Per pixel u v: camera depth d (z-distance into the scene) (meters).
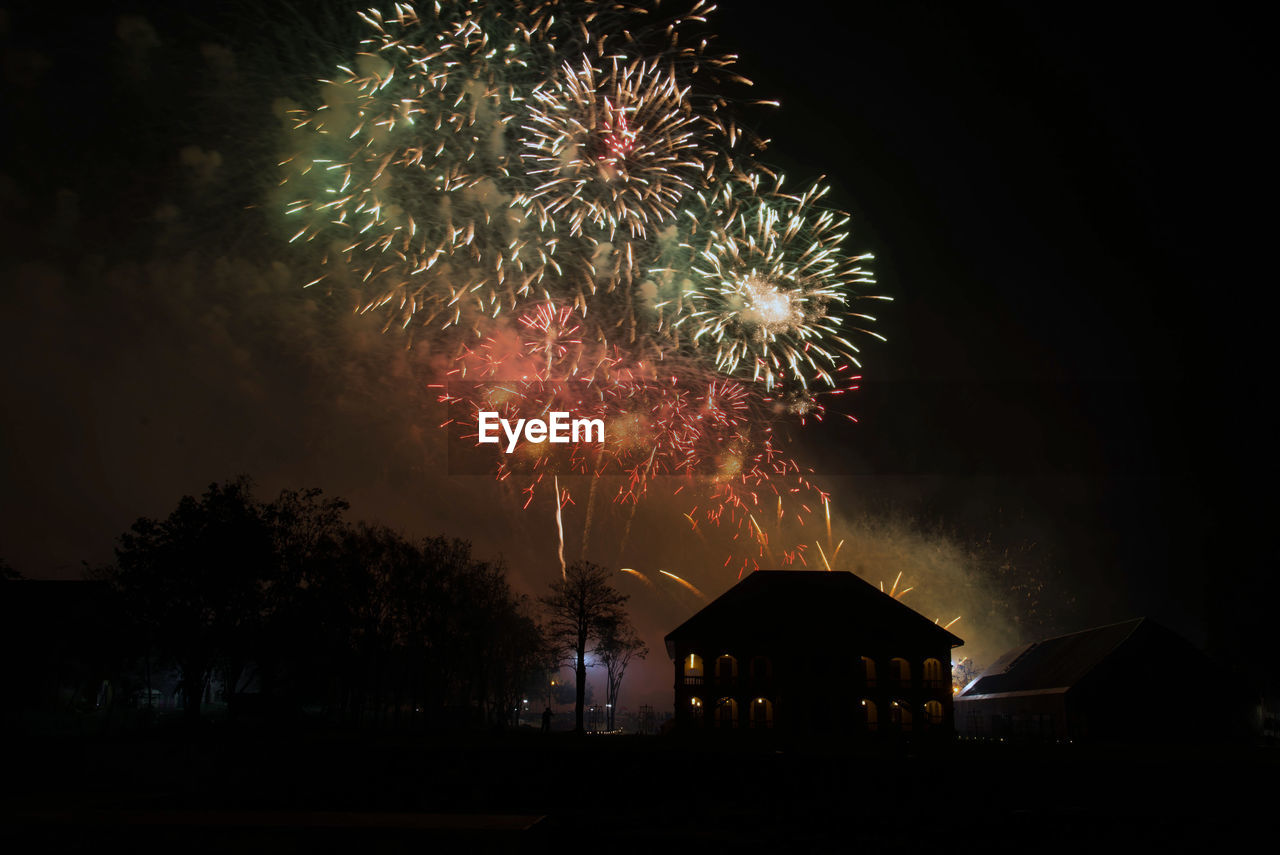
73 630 58.28
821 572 65.44
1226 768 36.50
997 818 32.94
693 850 27.16
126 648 51.75
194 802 32.62
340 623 55.16
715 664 62.06
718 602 63.72
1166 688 59.59
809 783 36.53
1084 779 36.59
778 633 62.09
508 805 35.34
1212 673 59.97
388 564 63.50
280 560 50.94
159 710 65.00
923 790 36.28
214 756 37.75
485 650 77.00
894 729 60.16
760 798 36.28
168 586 48.25
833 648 61.44
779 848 27.62
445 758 37.47
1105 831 30.94
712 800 36.22
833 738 56.91
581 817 32.94
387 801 35.25
